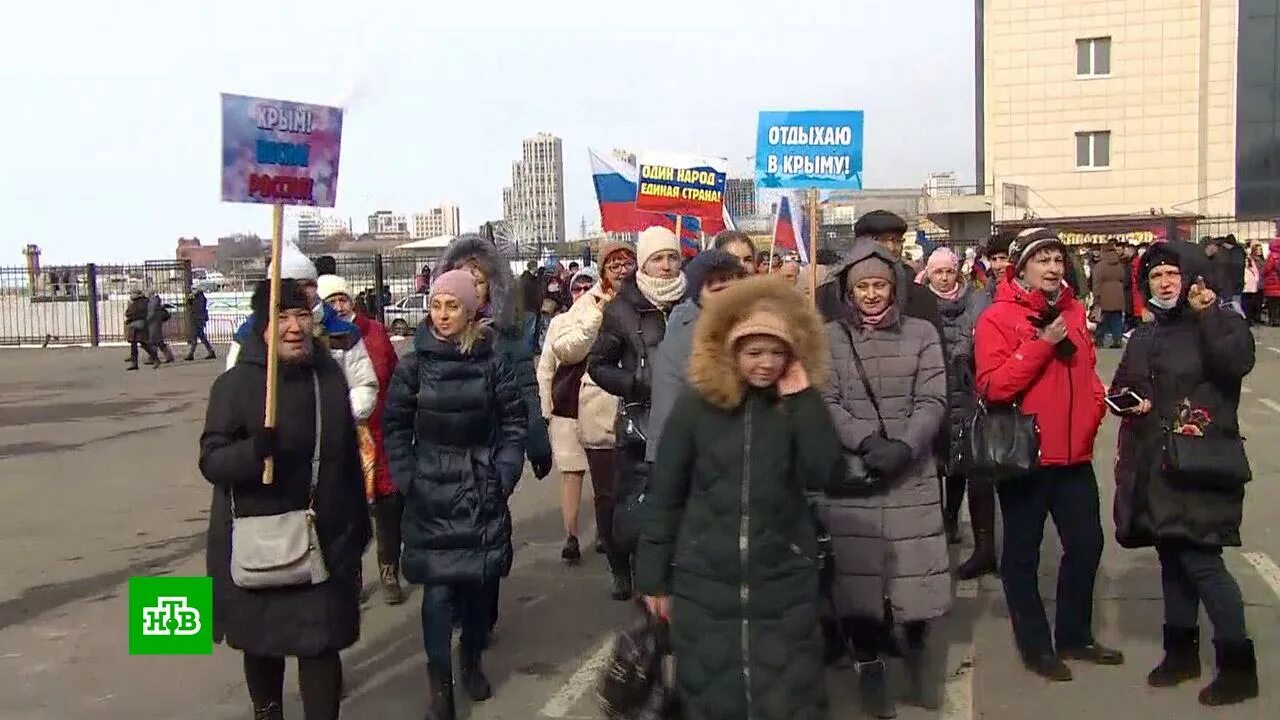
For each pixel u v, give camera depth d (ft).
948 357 22.53
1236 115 133.49
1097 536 17.16
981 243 105.29
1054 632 17.93
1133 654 17.90
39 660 18.74
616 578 22.09
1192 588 16.30
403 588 22.99
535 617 20.98
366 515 14.44
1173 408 15.37
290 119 14.71
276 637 13.57
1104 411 16.98
